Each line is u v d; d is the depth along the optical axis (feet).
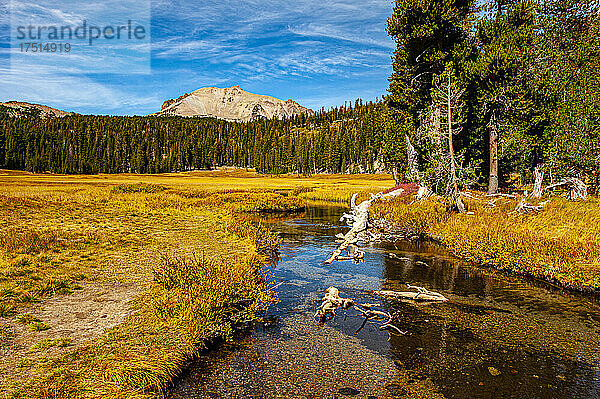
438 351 24.98
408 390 20.30
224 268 36.09
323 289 38.52
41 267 37.52
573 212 60.03
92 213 86.07
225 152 596.29
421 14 87.81
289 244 63.93
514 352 24.89
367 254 55.21
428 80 95.71
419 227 70.64
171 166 504.43
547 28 91.04
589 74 82.64
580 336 27.27
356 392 19.99
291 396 19.47
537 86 85.61
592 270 36.63
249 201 121.49
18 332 23.04
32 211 80.79
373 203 98.68
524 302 34.37
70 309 27.32
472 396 19.81
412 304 34.09
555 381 21.43
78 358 20.16
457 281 41.39
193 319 25.54
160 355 21.26
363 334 27.61
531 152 90.79
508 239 48.08
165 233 63.16
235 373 21.70
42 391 16.70
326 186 229.25
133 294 30.91
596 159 73.20
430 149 86.84
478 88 88.74
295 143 538.88
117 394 17.12
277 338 26.73
